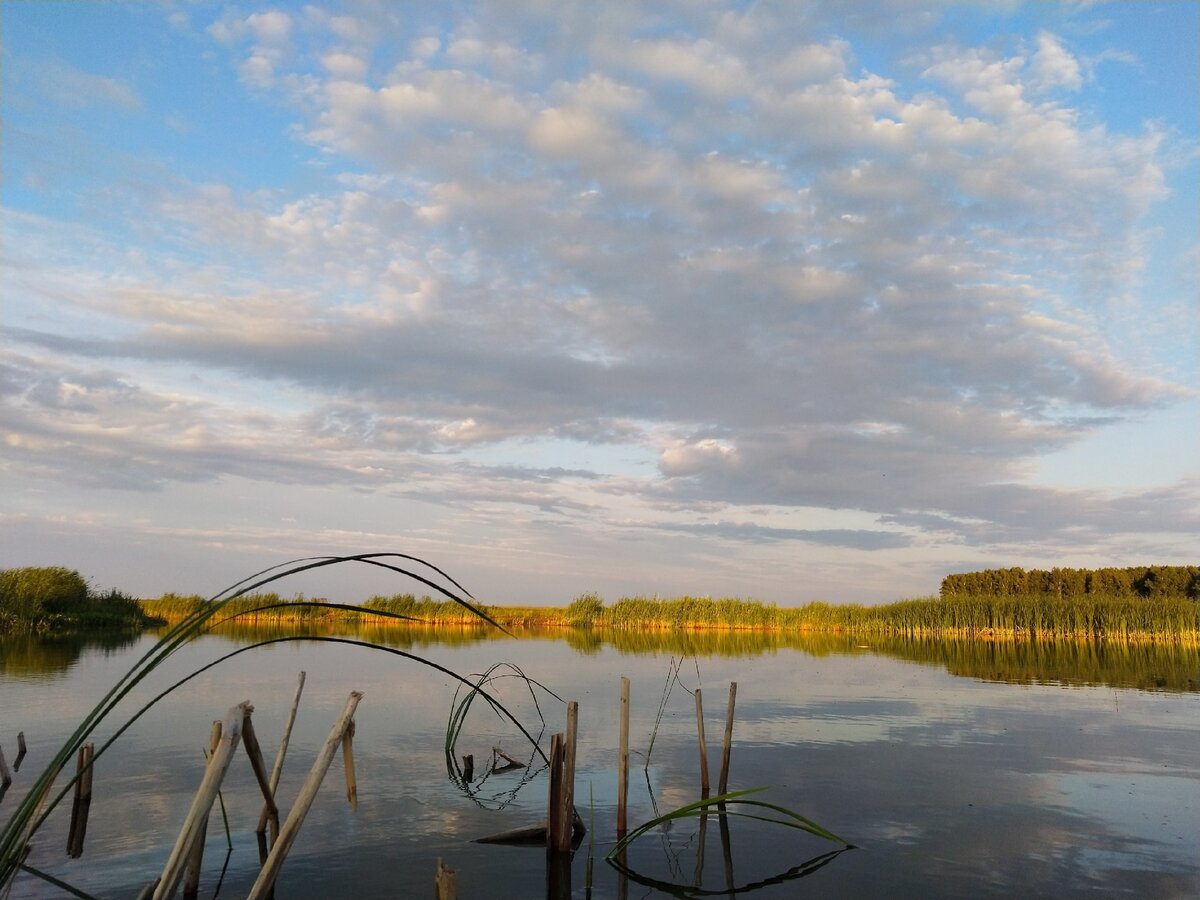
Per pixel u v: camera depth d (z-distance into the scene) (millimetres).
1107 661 45469
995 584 100188
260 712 25125
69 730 21516
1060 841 13852
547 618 83312
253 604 70375
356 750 20203
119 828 13742
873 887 11836
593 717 25609
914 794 16750
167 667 36594
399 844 13328
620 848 12938
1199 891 11711
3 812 14500
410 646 53281
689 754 20359
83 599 61500
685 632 76688
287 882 11641
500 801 15867
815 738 22422
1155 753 20625
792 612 77750
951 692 31875
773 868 12625
